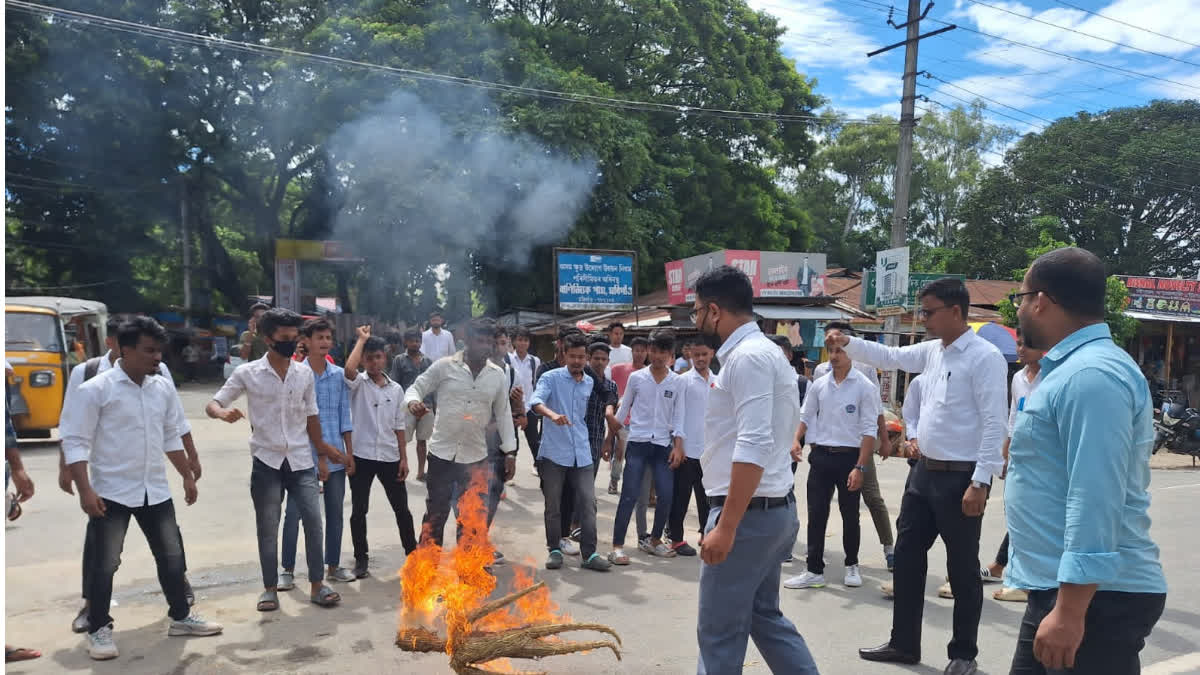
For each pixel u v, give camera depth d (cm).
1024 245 2981
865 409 546
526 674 389
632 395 626
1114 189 2973
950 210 3662
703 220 2697
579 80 2252
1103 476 204
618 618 479
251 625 456
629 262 1878
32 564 564
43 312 1138
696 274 1819
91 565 433
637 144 2228
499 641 322
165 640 431
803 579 558
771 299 1819
